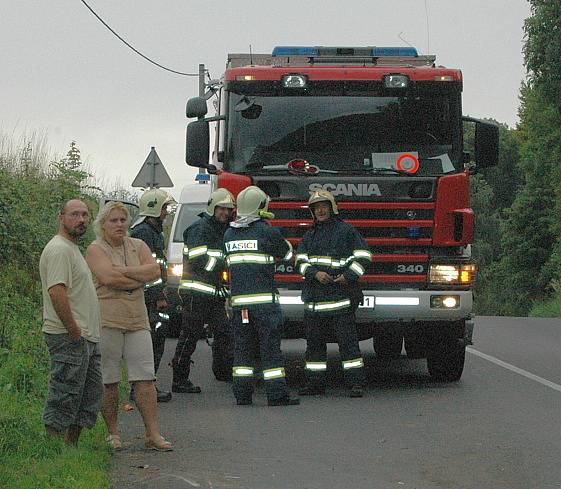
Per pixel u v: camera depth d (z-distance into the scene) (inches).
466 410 613.3
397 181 690.2
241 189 690.2
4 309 690.8
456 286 690.2
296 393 700.0
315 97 701.3
